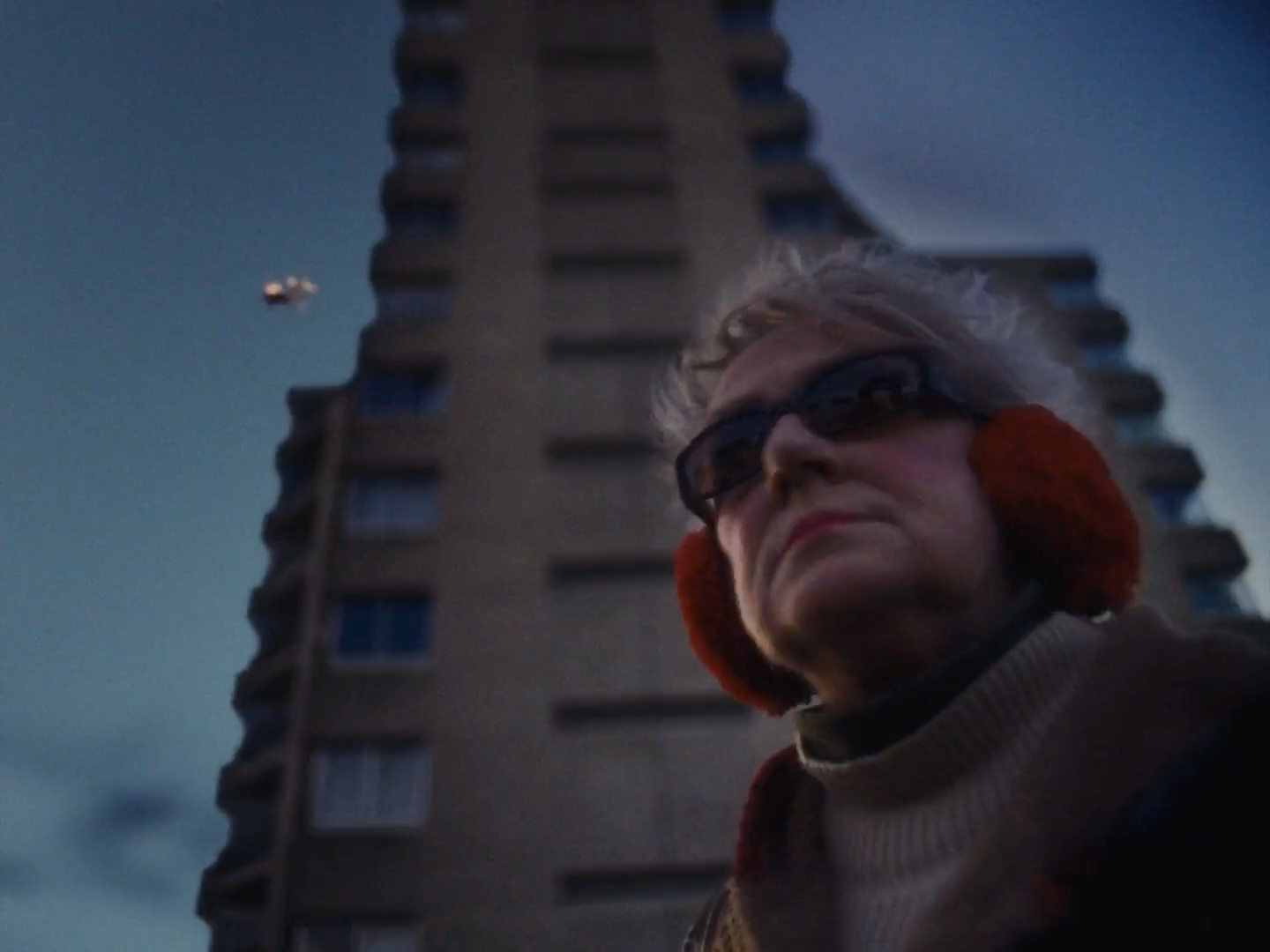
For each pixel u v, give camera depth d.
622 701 13.33
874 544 1.07
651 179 20.86
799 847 1.25
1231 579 15.07
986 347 1.35
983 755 1.03
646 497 15.47
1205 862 0.68
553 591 14.44
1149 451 16.72
